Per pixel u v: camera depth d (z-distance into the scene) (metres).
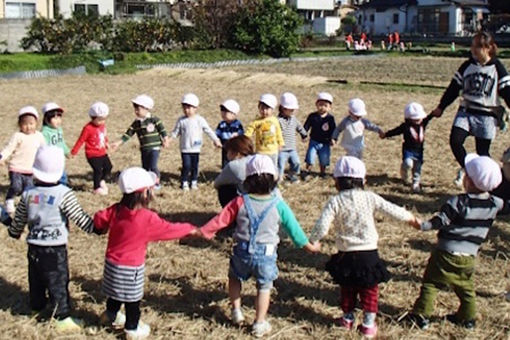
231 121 9.59
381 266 5.28
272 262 5.24
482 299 6.07
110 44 37.38
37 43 36.22
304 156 12.65
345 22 76.31
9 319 5.57
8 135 14.69
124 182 5.11
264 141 9.08
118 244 5.14
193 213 8.82
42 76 29.92
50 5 42.28
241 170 6.69
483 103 8.29
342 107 19.52
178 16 52.31
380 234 7.88
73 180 10.67
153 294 6.16
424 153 12.79
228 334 5.38
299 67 35.81
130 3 51.56
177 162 12.12
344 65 37.09
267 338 5.32
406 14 71.50
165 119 17.17
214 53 39.25
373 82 26.67
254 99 21.42
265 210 5.21
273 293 6.21
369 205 5.31
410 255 7.20
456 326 5.52
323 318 5.71
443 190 10.05
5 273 6.57
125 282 5.11
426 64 37.25
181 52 38.00
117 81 27.39
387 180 10.70
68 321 5.42
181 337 5.35
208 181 10.64
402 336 5.34
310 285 6.42
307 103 20.58
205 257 7.13
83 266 6.80
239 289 5.44
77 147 9.52
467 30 66.94
